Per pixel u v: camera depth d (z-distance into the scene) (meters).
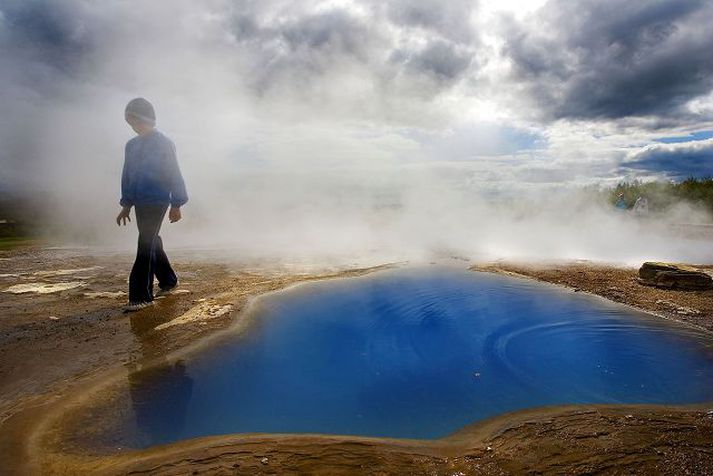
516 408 2.97
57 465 2.24
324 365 3.64
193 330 4.30
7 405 2.87
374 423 2.78
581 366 3.68
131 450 2.41
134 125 4.98
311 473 2.13
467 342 4.18
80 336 4.11
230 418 2.81
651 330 4.53
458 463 2.23
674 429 2.54
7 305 5.12
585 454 2.27
